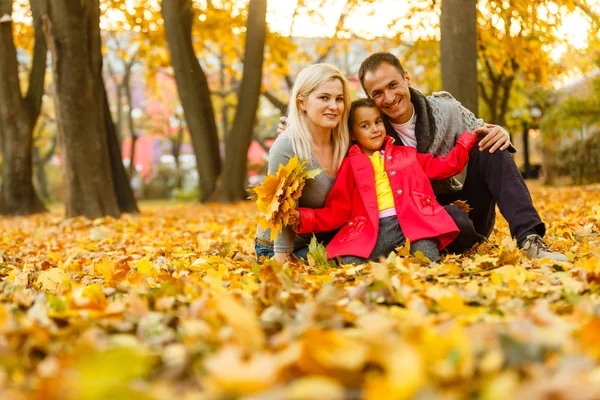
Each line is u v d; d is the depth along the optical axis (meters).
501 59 15.75
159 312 2.26
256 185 3.96
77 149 10.84
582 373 1.35
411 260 3.62
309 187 4.05
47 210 16.81
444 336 1.55
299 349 1.46
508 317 2.12
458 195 4.35
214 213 12.46
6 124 16.19
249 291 2.77
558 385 1.22
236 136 16.23
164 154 49.62
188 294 2.60
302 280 2.96
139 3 17.41
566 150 22.58
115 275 3.57
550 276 2.93
